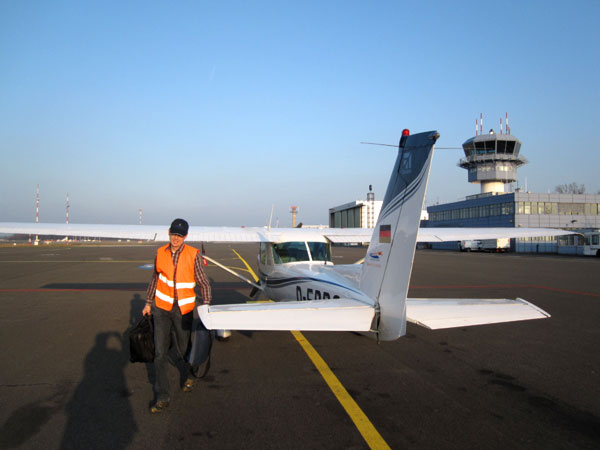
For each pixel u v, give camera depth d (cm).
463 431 300
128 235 510
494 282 1272
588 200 3800
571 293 1026
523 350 521
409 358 485
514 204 3644
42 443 279
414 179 363
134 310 770
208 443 281
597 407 344
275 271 623
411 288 1130
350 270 509
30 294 980
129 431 299
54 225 509
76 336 574
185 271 346
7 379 402
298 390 382
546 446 279
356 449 274
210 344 384
